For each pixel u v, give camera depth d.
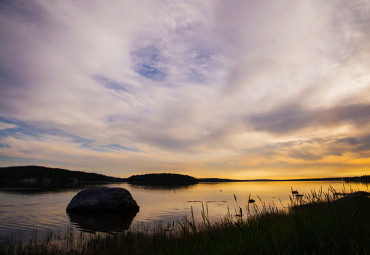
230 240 3.99
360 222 4.70
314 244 3.31
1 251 8.18
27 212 18.69
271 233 3.83
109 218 16.45
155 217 16.73
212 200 29.12
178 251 3.69
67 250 8.44
